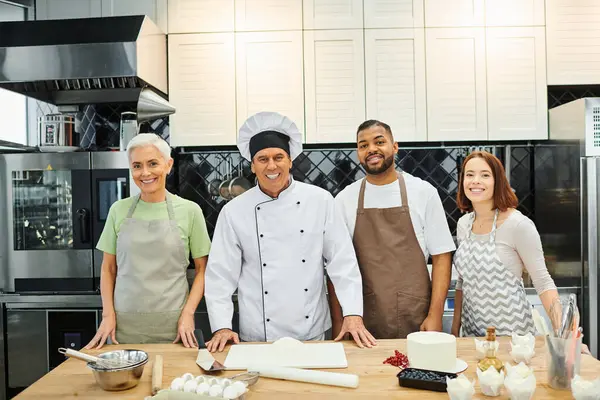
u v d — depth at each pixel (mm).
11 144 2871
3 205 2812
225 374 1390
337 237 1865
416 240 2016
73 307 2793
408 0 3076
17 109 3311
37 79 2725
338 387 1295
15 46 2734
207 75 3111
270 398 1230
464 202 1980
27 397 1271
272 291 1813
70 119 3092
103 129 3396
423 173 3398
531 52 3076
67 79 2719
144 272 1940
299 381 1339
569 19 3066
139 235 1949
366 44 3078
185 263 2010
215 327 1735
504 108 3078
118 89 3039
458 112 3078
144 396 1272
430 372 1320
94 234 2801
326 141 3088
